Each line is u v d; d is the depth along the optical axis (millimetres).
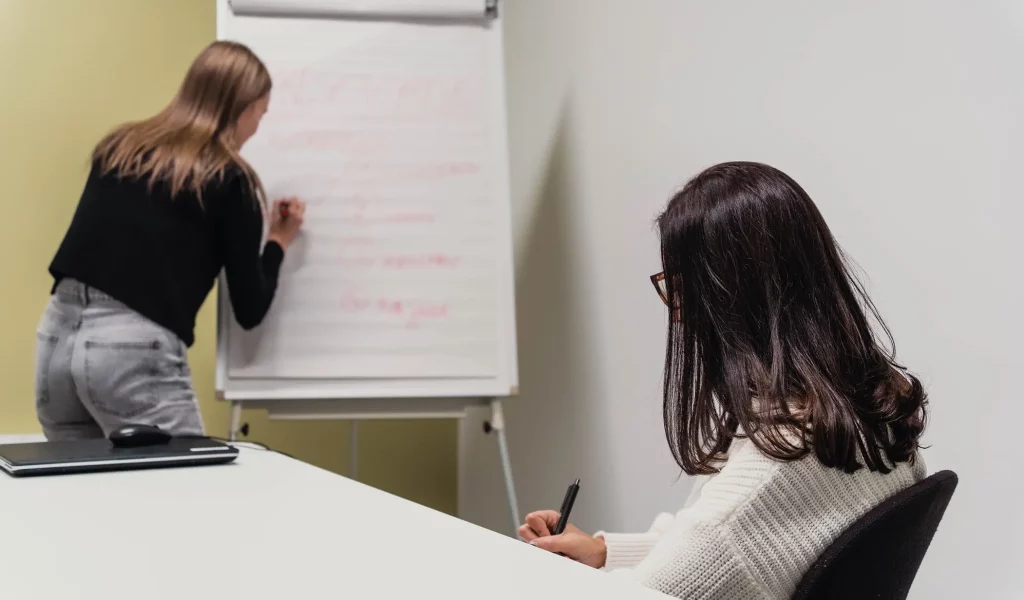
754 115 1321
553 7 2059
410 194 1772
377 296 1724
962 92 966
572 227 1923
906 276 1047
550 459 2004
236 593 372
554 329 2008
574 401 1887
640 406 1600
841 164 1151
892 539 577
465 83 1830
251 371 1662
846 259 848
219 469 833
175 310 1403
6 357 1938
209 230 1470
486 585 394
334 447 2338
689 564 615
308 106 1775
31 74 1995
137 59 2107
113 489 690
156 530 514
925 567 1016
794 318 685
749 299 697
